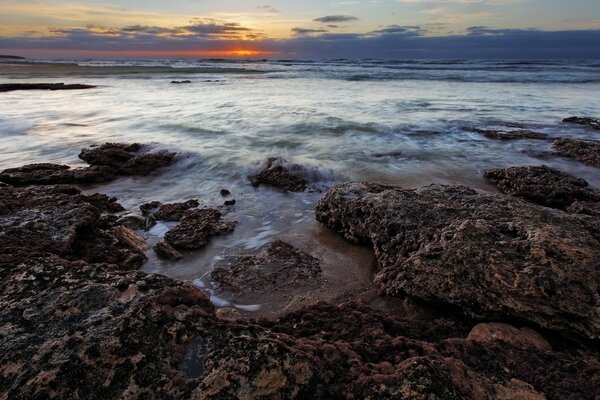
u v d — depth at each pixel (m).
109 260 5.39
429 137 13.92
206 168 10.44
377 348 3.28
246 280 5.27
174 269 5.62
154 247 6.09
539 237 4.60
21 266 3.69
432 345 3.38
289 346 2.99
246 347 2.87
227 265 5.71
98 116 17.14
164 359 2.78
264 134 14.02
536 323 3.97
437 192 6.77
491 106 20.91
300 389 2.71
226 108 19.56
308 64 90.31
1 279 3.48
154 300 3.19
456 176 10.18
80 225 5.52
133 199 8.51
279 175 9.54
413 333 3.86
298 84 34.81
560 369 3.21
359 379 2.78
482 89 29.83
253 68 66.19
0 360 2.63
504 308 4.08
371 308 4.31
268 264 5.67
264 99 23.53
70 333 2.84
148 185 9.42
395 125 15.54
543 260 4.28
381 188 7.23
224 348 2.87
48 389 2.48
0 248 4.46
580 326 3.84
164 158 10.68
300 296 4.93
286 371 2.75
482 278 4.29
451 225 5.25
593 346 3.83
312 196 8.79
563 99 23.78
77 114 17.55
